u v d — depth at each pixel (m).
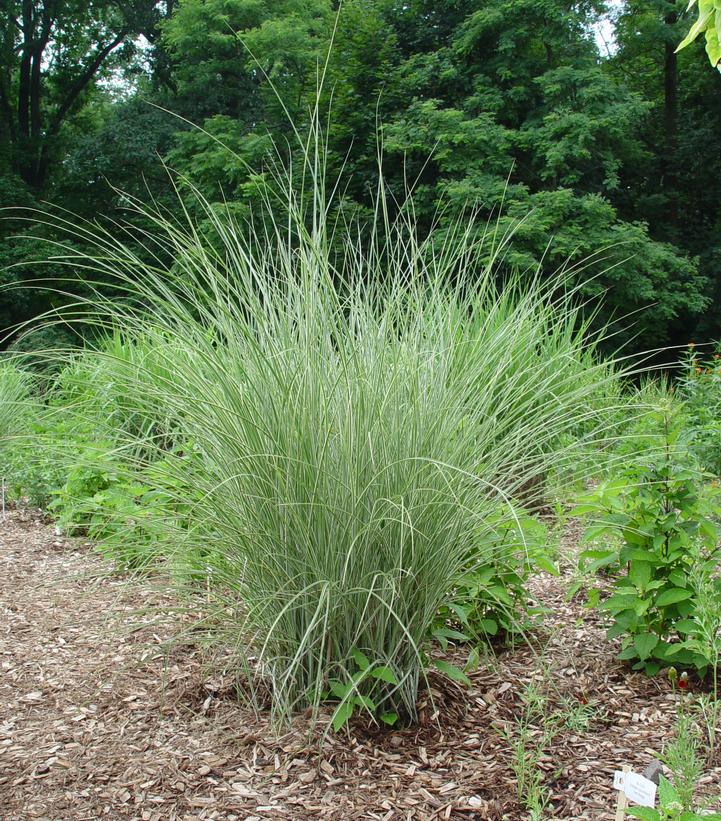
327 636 2.77
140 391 2.96
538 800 2.33
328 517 2.66
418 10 17.30
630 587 3.12
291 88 12.74
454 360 3.18
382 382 2.72
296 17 13.87
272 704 2.93
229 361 2.81
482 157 14.09
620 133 14.84
